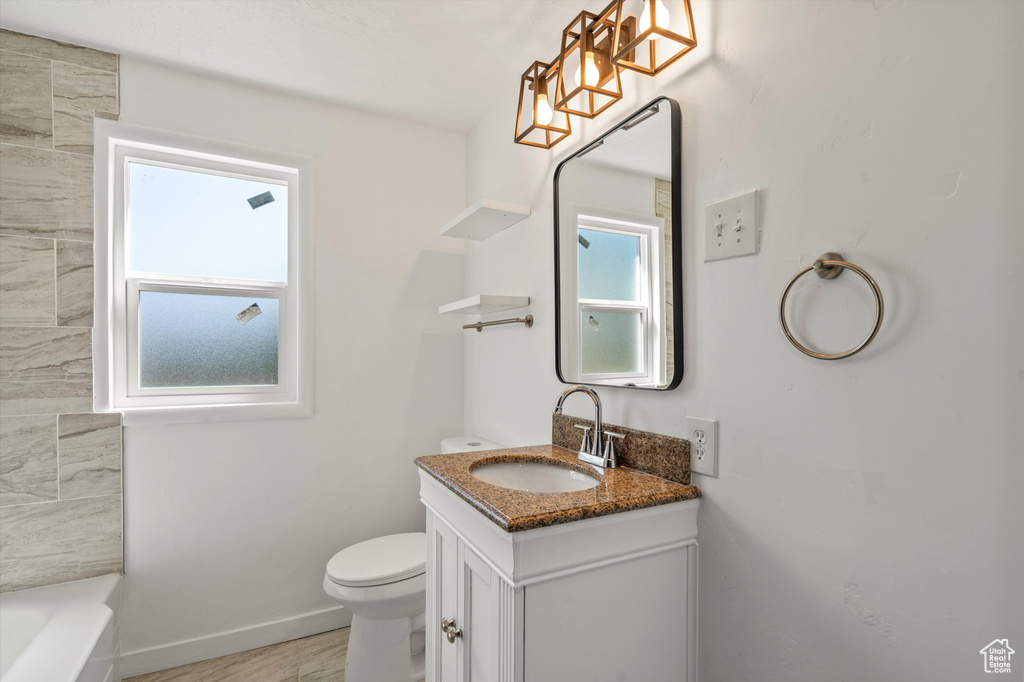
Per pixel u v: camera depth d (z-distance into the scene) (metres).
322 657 1.93
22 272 1.69
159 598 1.86
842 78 0.88
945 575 0.74
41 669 1.27
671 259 1.20
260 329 2.12
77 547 1.75
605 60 1.43
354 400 2.22
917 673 0.77
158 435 1.88
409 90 2.09
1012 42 0.68
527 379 1.89
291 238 2.18
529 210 1.86
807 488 0.93
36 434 1.71
